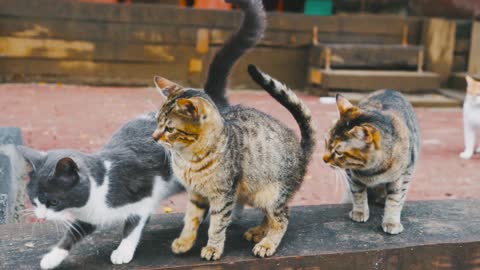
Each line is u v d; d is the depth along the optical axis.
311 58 10.48
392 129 2.92
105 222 2.60
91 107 8.27
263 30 3.25
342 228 3.18
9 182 4.04
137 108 8.37
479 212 3.48
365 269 2.94
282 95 2.83
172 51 10.20
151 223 3.16
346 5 12.15
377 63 10.30
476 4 11.30
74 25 9.81
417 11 11.86
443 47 10.70
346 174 3.17
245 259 2.75
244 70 10.49
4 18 9.55
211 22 10.19
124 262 2.66
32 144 6.09
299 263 2.82
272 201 2.73
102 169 2.52
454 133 7.70
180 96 2.50
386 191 3.28
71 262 2.67
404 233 3.13
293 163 2.78
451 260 3.06
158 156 2.71
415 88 10.08
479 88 6.14
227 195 2.58
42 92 9.22
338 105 3.00
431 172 5.78
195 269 2.69
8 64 9.77
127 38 10.02
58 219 2.43
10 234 2.96
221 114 2.69
